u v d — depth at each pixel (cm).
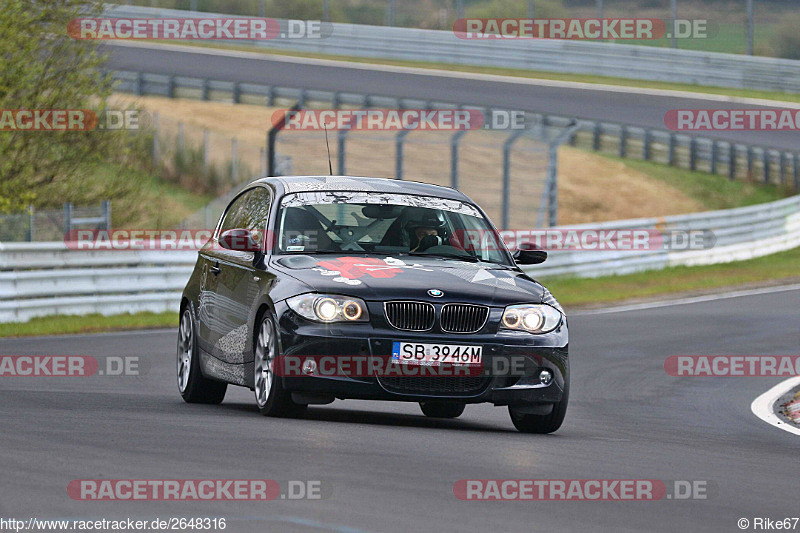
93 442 2350
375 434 2653
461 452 2448
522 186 14350
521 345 2881
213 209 11744
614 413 3709
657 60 17738
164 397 3603
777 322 6931
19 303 6169
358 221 3177
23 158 8831
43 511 1712
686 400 4138
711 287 9319
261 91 14850
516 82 17162
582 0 19950
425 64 18550
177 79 15300
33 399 3250
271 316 2869
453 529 1700
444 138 15300
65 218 7031
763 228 12006
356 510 1792
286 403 2855
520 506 1905
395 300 2827
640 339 6053
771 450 2923
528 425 3056
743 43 19938
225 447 2330
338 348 2786
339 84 16200
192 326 3459
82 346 5134
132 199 9781
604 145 14388
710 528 1834
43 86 8875
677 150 15000
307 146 14762
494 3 19038
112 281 6706
